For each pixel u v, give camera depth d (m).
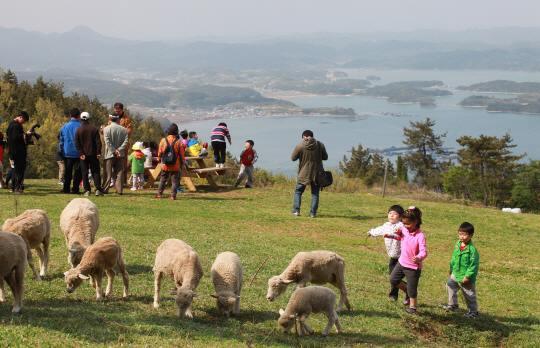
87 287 6.86
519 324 7.76
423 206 20.22
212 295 6.20
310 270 6.92
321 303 6.10
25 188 16.11
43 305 5.83
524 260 13.00
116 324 5.34
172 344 4.89
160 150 16.28
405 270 7.54
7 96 66.31
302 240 12.68
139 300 6.62
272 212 16.28
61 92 89.19
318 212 17.11
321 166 15.91
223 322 6.09
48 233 7.21
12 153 14.47
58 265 7.74
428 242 14.20
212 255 9.53
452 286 7.97
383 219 16.53
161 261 6.34
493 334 7.25
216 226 13.10
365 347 5.91
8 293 6.25
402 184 33.69
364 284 9.09
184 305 5.82
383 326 6.85
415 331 7.08
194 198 17.56
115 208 13.70
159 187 16.66
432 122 88.38
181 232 11.62
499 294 9.66
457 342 6.94
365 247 12.84
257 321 6.41
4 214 11.02
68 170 15.39
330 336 6.19
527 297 9.55
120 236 10.23
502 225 17.34
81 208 7.54
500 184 65.88
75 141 14.71
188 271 6.07
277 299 7.62
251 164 21.11
